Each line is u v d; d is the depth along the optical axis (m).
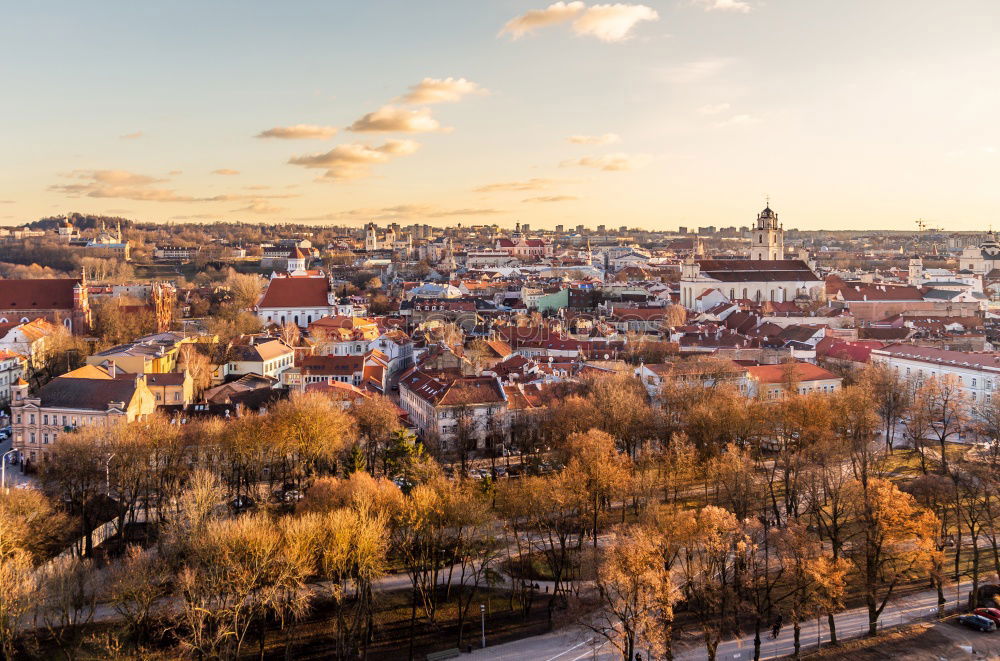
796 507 169.25
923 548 126.50
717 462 166.50
